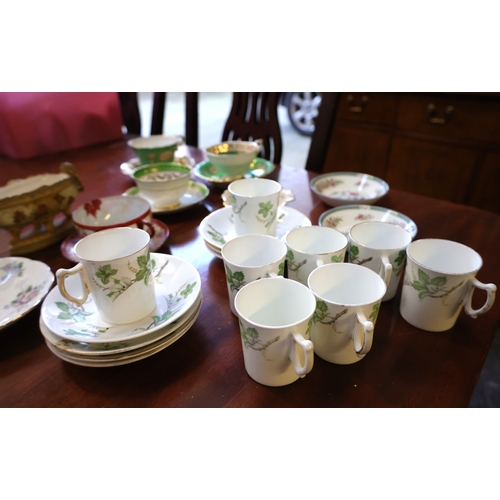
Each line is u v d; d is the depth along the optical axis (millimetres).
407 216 825
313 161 1180
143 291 508
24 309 550
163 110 1456
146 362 492
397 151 1947
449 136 1775
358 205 796
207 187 1009
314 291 478
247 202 638
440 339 515
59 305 528
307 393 449
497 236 748
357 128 2031
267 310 479
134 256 482
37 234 752
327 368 477
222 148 1060
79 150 1274
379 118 1944
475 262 511
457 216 827
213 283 639
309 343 377
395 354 494
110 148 1294
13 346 522
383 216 776
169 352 506
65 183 752
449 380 459
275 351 415
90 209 732
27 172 1092
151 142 1116
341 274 491
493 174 1721
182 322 496
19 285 606
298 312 468
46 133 1212
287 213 765
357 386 455
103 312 508
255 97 1243
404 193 945
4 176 1067
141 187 832
